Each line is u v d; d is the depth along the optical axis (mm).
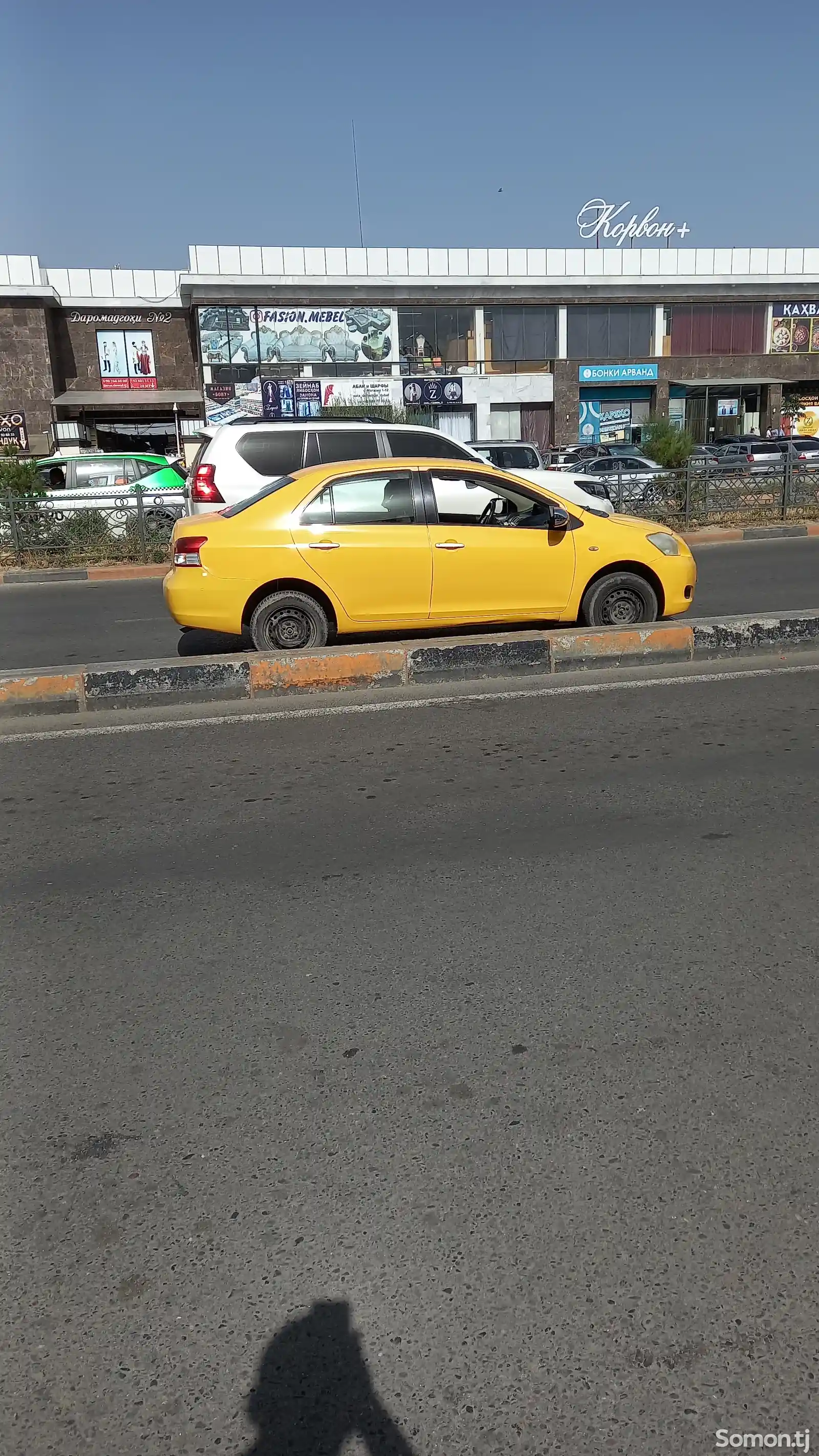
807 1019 3156
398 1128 2725
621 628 7789
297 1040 3133
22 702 7105
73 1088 2945
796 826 4621
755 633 8023
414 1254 2309
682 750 5785
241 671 7297
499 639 7633
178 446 41625
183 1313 2174
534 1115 2758
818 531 18375
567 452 34594
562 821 4781
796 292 47031
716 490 19312
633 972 3447
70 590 14953
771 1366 2016
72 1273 2289
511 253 45250
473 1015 3229
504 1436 1897
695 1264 2254
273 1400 1979
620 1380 1995
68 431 42781
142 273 44812
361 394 43469
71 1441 1911
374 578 7848
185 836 4816
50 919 3992
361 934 3768
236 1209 2461
